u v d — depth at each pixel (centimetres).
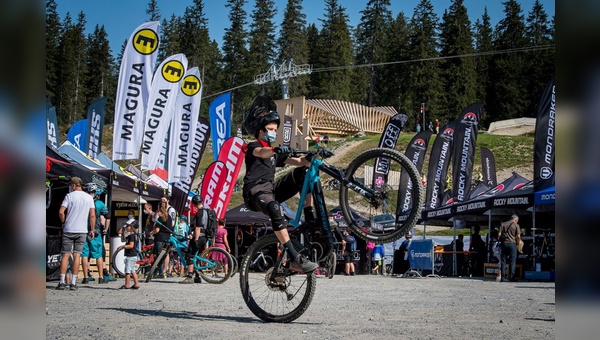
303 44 10438
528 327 597
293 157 625
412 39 9944
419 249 2153
